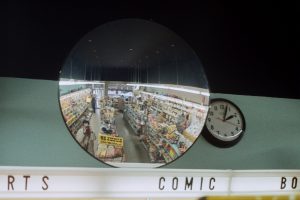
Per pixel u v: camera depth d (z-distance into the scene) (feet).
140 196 5.17
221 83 6.12
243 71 6.25
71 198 4.93
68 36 5.52
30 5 5.41
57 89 5.41
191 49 6.01
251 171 5.65
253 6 6.36
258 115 6.27
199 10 6.10
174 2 5.98
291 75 6.52
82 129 5.43
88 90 5.51
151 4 5.88
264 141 6.25
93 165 5.44
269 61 6.41
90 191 4.99
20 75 5.30
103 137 5.50
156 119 5.74
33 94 5.32
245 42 6.30
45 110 5.34
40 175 4.86
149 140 5.66
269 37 6.43
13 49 5.30
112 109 5.58
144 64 5.78
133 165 5.55
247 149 6.13
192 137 5.84
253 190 5.63
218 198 3.22
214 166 5.91
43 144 5.31
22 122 5.25
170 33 5.93
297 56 6.55
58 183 4.90
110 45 5.67
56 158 5.33
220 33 6.18
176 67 5.92
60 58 5.46
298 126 6.48
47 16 5.46
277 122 6.37
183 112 5.85
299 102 6.53
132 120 5.64
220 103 6.02
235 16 6.27
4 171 4.73
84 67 5.53
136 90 5.71
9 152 5.19
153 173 5.24
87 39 5.58
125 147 5.56
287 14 6.51
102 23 5.65
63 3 5.52
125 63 5.70
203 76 6.02
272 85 6.40
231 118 6.05
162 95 5.82
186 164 5.79
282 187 5.76
